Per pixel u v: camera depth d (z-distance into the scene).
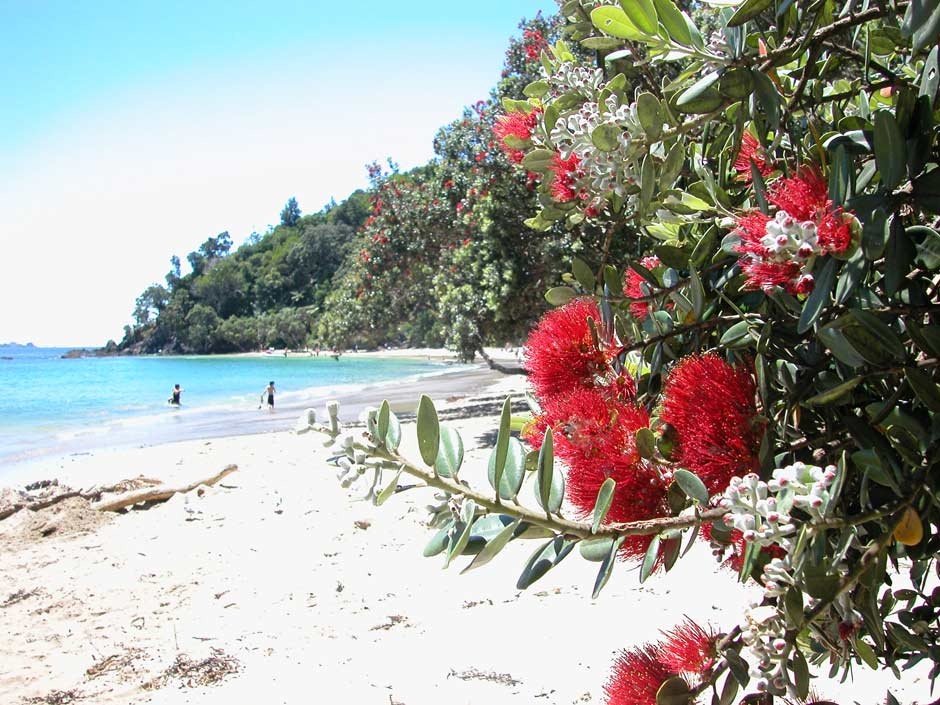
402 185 21.47
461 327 16.69
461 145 19.84
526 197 14.65
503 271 15.06
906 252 1.03
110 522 10.67
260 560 8.41
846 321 1.01
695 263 1.50
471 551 1.06
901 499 1.00
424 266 21.33
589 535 0.99
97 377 71.38
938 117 1.21
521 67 15.60
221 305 126.00
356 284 23.34
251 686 5.20
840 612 1.10
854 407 1.21
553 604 6.00
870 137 1.22
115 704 5.14
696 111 1.28
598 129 1.30
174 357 124.56
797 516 1.13
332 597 6.99
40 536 10.12
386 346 116.38
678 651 1.24
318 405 33.03
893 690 3.74
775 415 1.22
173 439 23.64
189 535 9.69
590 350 1.43
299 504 10.83
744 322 1.32
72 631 6.71
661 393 1.41
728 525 1.01
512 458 1.04
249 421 28.17
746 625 1.09
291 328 115.81
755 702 1.19
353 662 5.41
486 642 5.43
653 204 1.48
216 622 6.65
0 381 66.19
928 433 1.05
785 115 1.37
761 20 1.61
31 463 19.44
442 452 1.08
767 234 1.02
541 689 4.55
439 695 4.64
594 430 1.21
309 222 128.50
